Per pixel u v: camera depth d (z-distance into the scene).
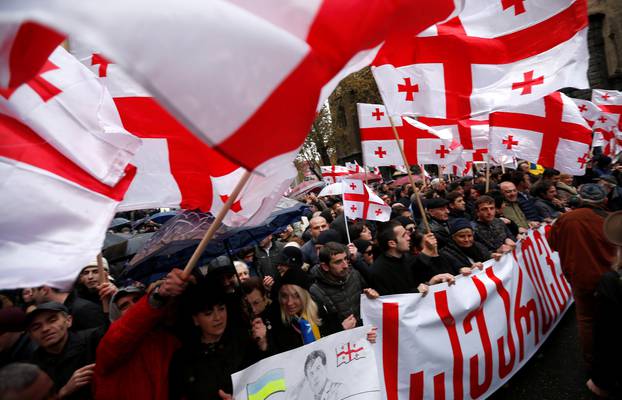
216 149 1.14
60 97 1.84
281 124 1.23
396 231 3.52
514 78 3.16
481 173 11.69
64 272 1.57
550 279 4.74
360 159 35.28
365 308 3.00
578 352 4.11
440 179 9.10
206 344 2.22
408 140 5.11
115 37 0.99
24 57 1.13
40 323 2.33
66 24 0.94
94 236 1.68
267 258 5.12
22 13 0.91
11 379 1.47
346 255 3.24
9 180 1.62
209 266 2.99
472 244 4.09
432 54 3.24
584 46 2.98
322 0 1.41
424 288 3.15
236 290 2.68
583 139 5.00
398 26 1.58
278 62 1.20
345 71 1.56
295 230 8.52
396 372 2.99
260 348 2.47
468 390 3.29
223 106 1.13
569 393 3.47
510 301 3.77
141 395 2.03
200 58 1.10
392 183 15.49
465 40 3.20
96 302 3.57
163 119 2.35
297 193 11.95
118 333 1.87
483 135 5.25
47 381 1.55
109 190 1.80
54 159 1.73
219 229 2.31
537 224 4.81
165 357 2.15
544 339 4.34
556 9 3.04
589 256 3.22
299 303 2.74
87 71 1.98
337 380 2.55
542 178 7.68
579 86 2.98
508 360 3.65
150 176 2.35
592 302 3.24
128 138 1.90
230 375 2.20
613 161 10.80
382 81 3.26
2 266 1.52
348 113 34.78
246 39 1.16
